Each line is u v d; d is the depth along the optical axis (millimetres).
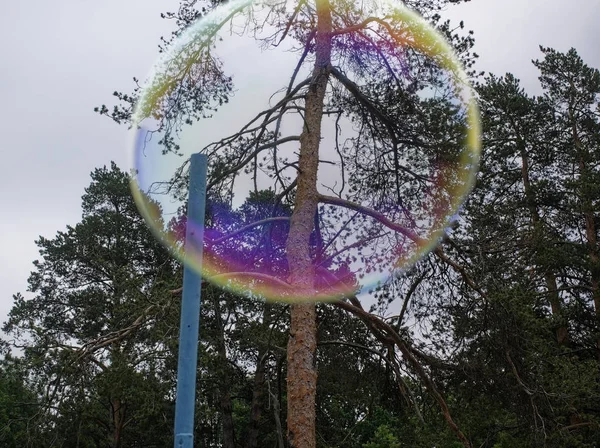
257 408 18594
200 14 10047
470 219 10422
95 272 23781
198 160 5301
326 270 9328
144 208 9531
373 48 9734
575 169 21031
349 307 9117
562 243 19750
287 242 8766
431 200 9688
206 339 13633
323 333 11625
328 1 9641
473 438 13430
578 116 22578
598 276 18844
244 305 14414
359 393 12062
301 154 9289
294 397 7758
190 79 9539
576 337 19828
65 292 23578
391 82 9969
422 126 9484
